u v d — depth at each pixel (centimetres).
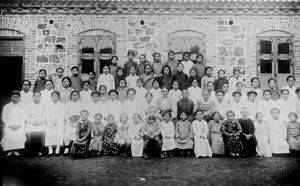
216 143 922
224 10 1180
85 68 1205
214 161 859
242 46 1189
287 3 1161
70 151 934
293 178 717
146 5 1178
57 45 1190
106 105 1009
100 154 920
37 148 925
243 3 1163
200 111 938
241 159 881
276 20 1185
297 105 1012
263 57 1196
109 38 1202
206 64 1191
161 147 911
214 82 1082
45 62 1186
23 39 1188
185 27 1189
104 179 711
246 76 1185
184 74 1080
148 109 962
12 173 748
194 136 927
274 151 927
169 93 1023
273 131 945
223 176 732
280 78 1198
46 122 944
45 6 1180
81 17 1194
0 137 1014
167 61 1130
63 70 1112
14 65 1237
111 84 1095
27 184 680
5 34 1184
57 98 961
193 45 1200
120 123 945
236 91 1007
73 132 938
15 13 1181
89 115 997
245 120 948
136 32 1194
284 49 1200
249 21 1190
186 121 946
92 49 1203
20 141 909
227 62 1188
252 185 678
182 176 732
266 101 1010
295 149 921
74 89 1033
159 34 1191
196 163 838
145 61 1137
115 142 925
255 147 930
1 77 1237
